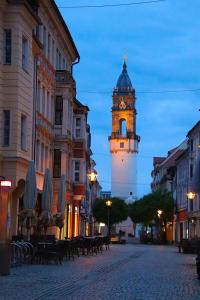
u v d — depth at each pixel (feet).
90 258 125.39
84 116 186.09
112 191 565.94
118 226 535.60
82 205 210.59
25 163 108.68
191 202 264.93
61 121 154.10
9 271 75.61
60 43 161.89
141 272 87.10
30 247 97.45
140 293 57.93
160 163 450.30
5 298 50.93
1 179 99.55
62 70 154.20
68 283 66.18
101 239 169.48
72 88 157.58
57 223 128.98
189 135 266.57
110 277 76.43
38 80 130.72
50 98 147.33
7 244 75.31
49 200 114.52
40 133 135.03
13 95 104.53
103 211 374.84
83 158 184.24
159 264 110.42
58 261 106.73
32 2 122.42
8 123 104.53
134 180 566.36
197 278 79.10
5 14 104.68
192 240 170.81
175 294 58.13
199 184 102.83
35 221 111.75
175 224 322.34
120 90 587.27
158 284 68.33
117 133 574.15
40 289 58.85
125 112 577.84
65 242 107.04
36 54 124.26
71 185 175.63
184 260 128.26
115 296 54.70
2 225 80.02
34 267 90.07
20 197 114.11
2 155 103.65
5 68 104.63
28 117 111.75
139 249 205.67
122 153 566.36
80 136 184.85
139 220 346.13
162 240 320.29
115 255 146.61
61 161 153.79
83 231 226.58
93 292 57.62
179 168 314.76
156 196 332.60
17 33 104.58
